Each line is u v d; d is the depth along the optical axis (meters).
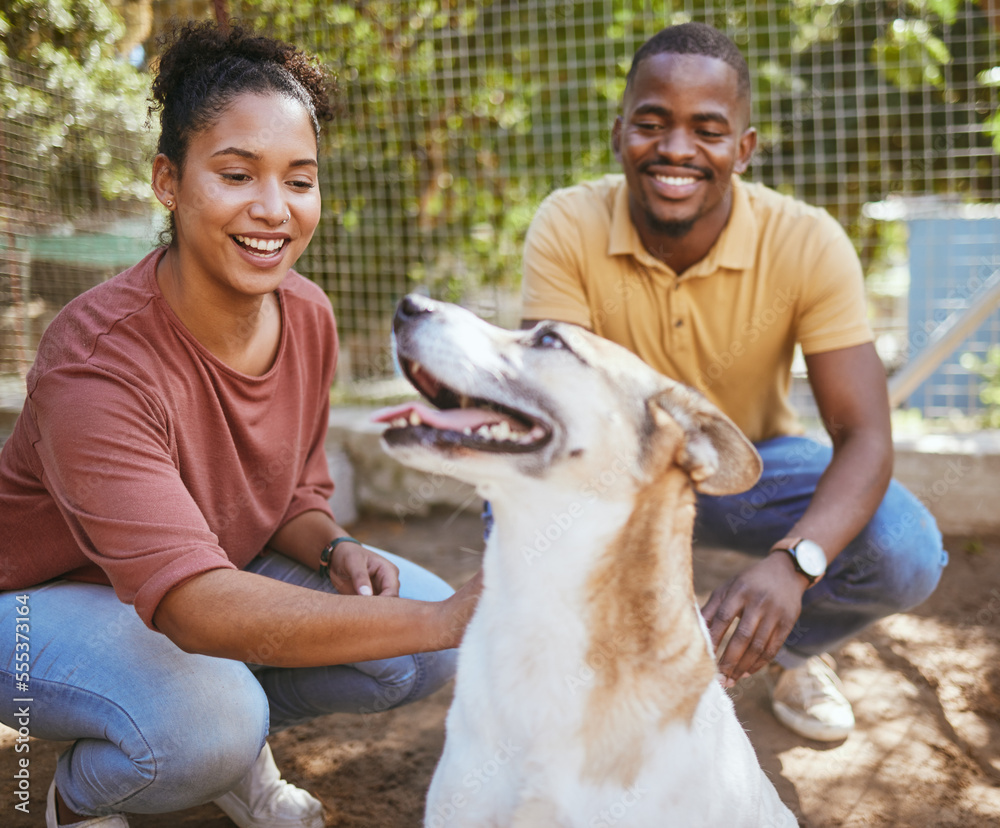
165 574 1.73
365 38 5.25
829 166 5.67
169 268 2.05
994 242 5.84
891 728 2.97
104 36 4.89
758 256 2.82
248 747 2.00
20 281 4.69
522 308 3.09
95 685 1.93
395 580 2.30
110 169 4.95
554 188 5.48
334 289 5.48
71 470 1.82
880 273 7.43
